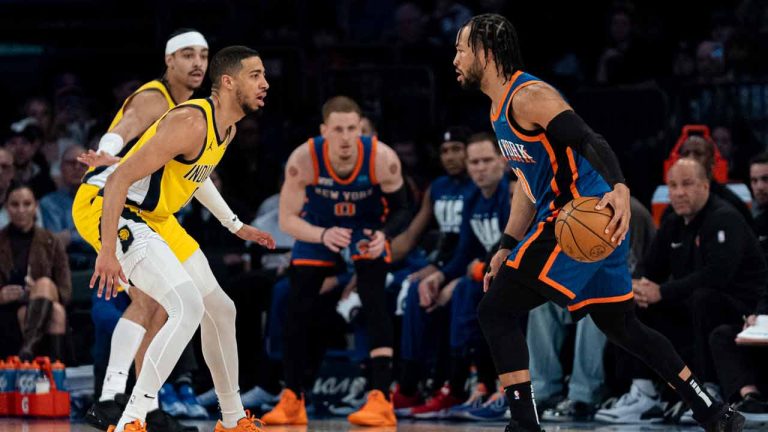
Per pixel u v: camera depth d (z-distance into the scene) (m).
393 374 15.19
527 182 9.13
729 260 12.59
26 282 15.02
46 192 18.52
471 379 15.31
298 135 18.91
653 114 17.28
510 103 8.73
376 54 21.14
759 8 21.11
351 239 13.70
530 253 8.84
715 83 18.88
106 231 8.81
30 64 22.22
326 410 15.04
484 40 8.89
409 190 15.23
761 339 11.63
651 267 13.54
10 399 14.14
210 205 10.71
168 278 9.27
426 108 19.34
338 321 15.06
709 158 13.55
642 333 9.51
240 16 21.53
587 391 13.50
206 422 13.48
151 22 23.44
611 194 8.11
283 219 13.80
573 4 21.33
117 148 10.76
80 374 14.85
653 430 12.05
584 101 17.61
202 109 9.28
